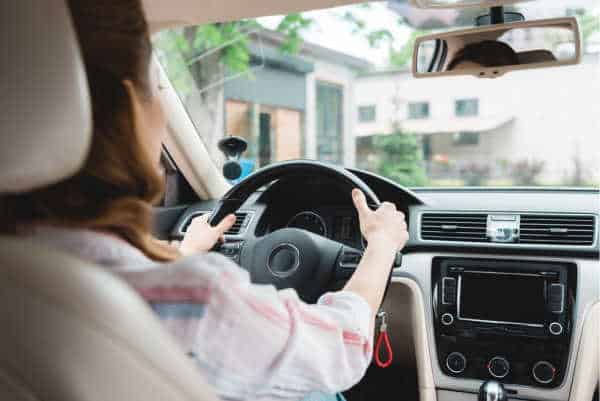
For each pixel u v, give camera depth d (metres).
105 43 0.82
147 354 0.76
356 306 0.95
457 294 2.37
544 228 2.31
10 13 0.76
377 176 2.41
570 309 2.27
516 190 2.44
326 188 2.18
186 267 0.81
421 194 2.49
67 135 0.76
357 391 2.78
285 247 1.85
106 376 0.75
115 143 0.83
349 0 1.97
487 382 2.30
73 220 0.83
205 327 0.79
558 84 5.45
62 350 0.74
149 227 0.90
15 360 0.75
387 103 6.50
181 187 2.86
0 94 0.76
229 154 2.52
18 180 0.77
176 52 2.67
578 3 3.00
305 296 1.82
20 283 0.75
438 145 6.45
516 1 2.00
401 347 2.57
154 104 0.90
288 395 0.89
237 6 2.00
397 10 4.41
